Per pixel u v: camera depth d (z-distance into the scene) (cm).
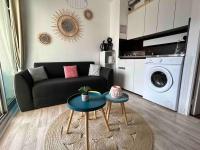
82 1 319
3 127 157
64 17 305
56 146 126
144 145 128
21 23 260
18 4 241
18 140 134
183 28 227
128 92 313
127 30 346
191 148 124
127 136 143
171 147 125
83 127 160
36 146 126
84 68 325
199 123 170
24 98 202
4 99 186
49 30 294
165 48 277
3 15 228
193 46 177
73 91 245
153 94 238
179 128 158
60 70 296
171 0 227
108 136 142
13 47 249
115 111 207
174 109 204
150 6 271
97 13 346
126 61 312
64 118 182
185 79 190
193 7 173
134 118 184
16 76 193
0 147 124
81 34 334
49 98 223
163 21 245
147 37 313
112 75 292
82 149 122
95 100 146
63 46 316
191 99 189
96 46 361
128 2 331
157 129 156
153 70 231
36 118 183
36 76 246
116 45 348
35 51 288
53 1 288
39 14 279
